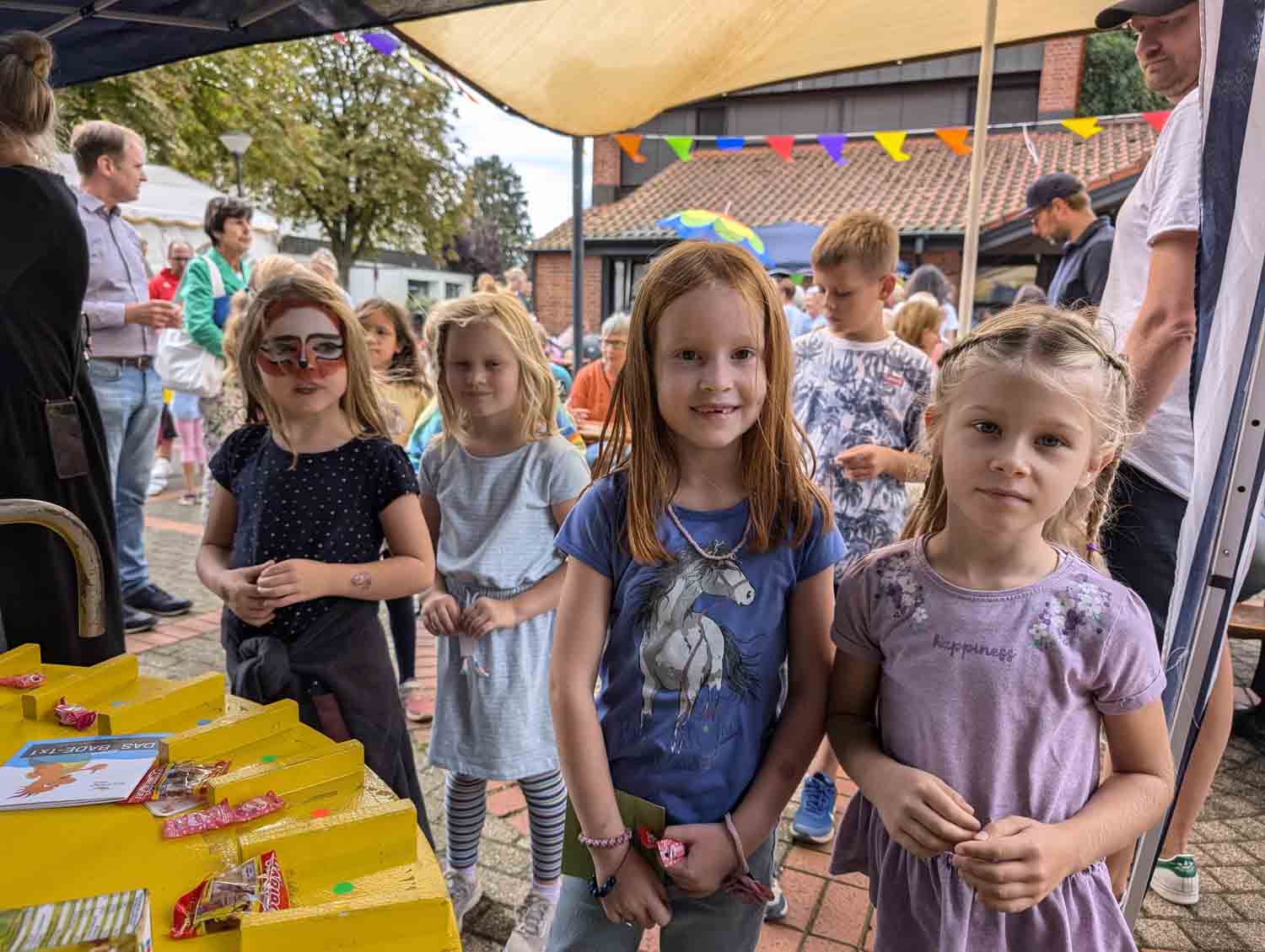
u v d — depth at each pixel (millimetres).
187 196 7695
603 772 1133
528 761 1759
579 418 4402
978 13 3131
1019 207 10883
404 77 16766
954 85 13391
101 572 1151
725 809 1151
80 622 1150
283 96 14258
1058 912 1050
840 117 14094
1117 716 1067
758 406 1121
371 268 25859
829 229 2254
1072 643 1048
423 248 19219
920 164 13008
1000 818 1054
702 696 1142
